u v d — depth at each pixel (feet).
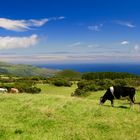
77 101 85.35
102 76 486.38
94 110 71.92
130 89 83.66
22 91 295.69
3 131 50.83
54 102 81.76
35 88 302.25
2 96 93.45
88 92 228.63
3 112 67.72
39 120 60.18
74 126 56.95
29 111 68.74
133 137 50.65
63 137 48.88
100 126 57.72
